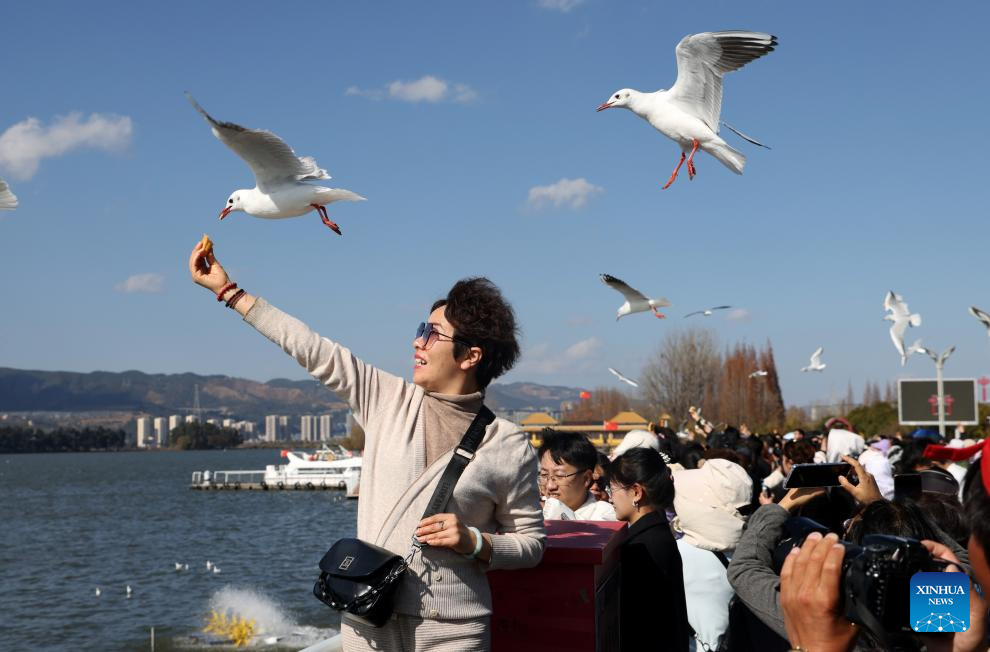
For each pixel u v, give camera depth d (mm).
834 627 1923
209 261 3539
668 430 11016
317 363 3404
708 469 5207
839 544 1950
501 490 3348
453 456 3289
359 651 3264
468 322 3391
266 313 3451
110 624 24219
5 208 4887
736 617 4734
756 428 67000
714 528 5055
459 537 3074
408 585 3158
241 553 40312
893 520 3299
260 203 4863
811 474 3857
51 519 62656
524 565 3307
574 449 6262
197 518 60469
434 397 3404
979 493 1842
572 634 3584
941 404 29391
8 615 26281
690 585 5035
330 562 3131
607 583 4062
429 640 3158
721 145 7734
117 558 39812
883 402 45594
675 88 7875
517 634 3637
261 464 198250
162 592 29312
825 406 52625
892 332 15016
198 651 20500
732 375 76812
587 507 6301
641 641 4383
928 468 7582
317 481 91438
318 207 4930
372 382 3467
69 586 31719
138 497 85812
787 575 1998
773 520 3891
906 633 1802
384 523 3254
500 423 3459
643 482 4625
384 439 3371
